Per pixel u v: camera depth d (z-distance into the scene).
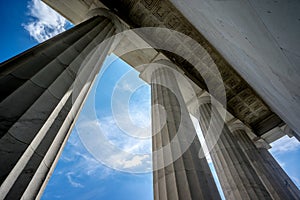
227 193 18.09
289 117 10.16
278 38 3.46
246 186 16.89
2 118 5.00
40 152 5.80
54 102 6.82
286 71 4.61
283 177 25.72
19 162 4.92
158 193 9.60
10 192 4.55
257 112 31.75
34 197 5.41
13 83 5.90
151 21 22.80
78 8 18.84
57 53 8.48
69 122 7.94
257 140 30.64
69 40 10.05
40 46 8.14
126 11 21.53
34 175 5.38
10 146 4.85
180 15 22.00
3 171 4.50
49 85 6.88
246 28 4.47
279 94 7.35
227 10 4.53
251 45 5.29
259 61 6.02
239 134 27.42
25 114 5.52
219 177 19.80
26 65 6.72
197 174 9.59
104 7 18.70
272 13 2.92
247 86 28.61
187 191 8.53
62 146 7.44
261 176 22.03
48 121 6.32
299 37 2.93
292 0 2.32
